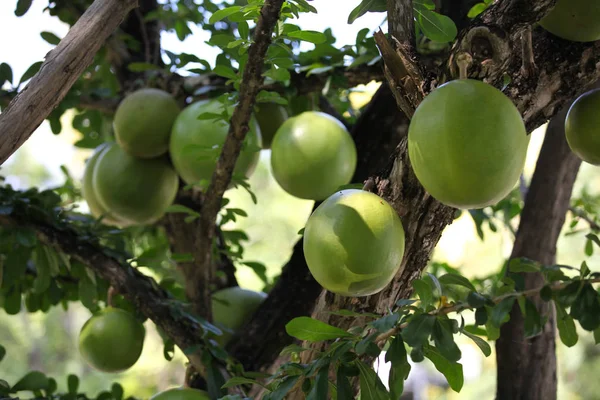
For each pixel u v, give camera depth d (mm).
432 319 1548
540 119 1684
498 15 1543
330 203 1566
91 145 3154
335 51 2527
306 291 2451
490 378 7234
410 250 1690
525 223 2471
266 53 1854
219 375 2207
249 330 2451
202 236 2277
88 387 7855
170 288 2818
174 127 2545
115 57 2988
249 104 1944
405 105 1618
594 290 1740
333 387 1718
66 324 8961
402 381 1701
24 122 1559
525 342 2408
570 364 6703
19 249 2438
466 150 1414
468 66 1520
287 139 2328
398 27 1622
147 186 2662
